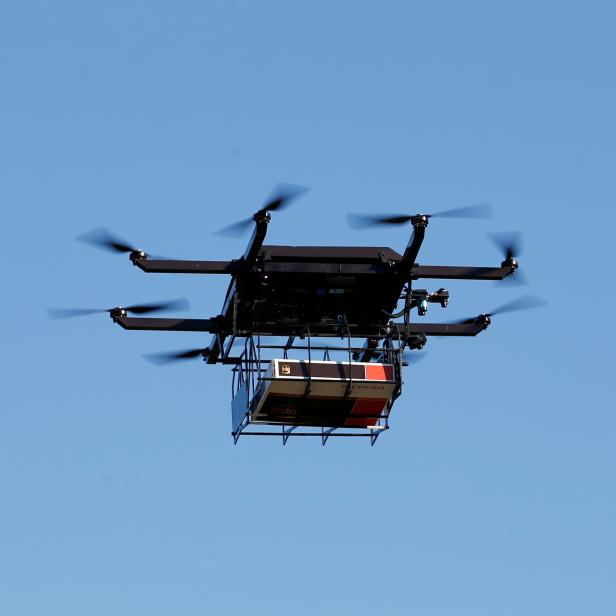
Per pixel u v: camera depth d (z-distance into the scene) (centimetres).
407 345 13275
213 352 13862
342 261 12781
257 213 12125
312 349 12875
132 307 13488
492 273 13088
